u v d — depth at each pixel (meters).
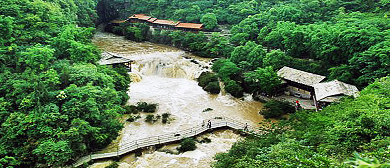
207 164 35.12
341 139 22.19
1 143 29.45
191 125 46.16
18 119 30.39
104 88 41.44
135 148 37.62
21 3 48.88
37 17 47.47
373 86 33.88
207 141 41.12
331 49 53.16
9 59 39.12
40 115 31.50
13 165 29.03
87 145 34.78
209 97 59.47
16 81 34.56
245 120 48.84
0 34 40.00
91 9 109.50
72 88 36.16
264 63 62.53
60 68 41.22
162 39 104.19
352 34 50.44
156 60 76.31
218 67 68.81
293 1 95.94
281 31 68.12
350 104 31.05
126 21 119.50
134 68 72.38
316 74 56.97
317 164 13.93
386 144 17.55
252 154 25.45
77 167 32.38
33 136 30.80
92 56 50.06
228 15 103.50
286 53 67.00
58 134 30.73
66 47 48.19
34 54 38.19
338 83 46.75
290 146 22.03
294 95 57.66
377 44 45.53
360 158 6.80
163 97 58.50
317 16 75.94
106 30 125.25
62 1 73.75
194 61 76.69
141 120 47.34
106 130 37.50
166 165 34.75
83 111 34.94
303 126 29.83
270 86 54.59
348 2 76.88
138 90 61.78
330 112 31.64
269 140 28.14
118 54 83.50
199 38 90.25
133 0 135.00
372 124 21.58
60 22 55.66
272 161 18.97
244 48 69.25
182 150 38.22
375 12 70.50
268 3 102.00
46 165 30.27
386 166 6.57
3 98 33.19
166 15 121.81
